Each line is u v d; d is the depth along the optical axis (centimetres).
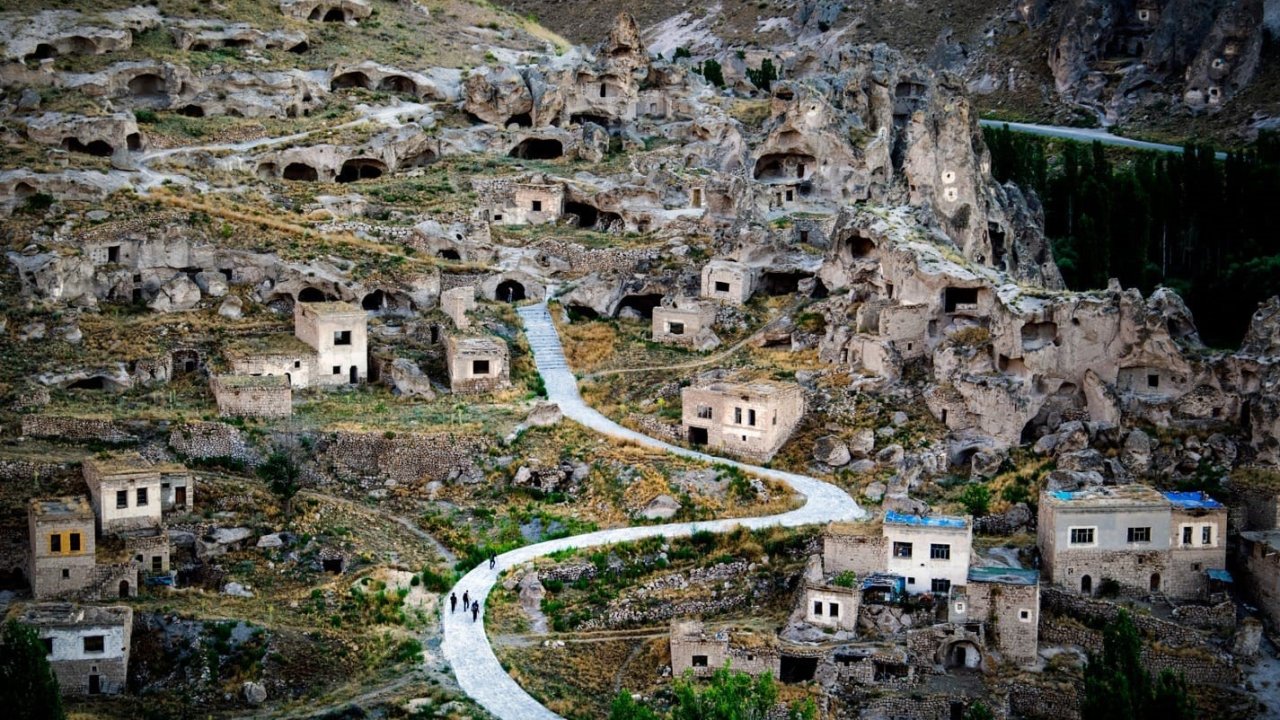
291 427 17450
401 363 18750
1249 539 15700
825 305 19500
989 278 18425
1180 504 15650
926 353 18438
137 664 14000
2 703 12294
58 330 18688
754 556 15762
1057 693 14275
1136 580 15575
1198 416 17250
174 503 15950
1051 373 17625
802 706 12875
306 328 18962
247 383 17650
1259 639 14962
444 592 15362
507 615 15075
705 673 14438
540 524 16538
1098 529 15538
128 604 14462
